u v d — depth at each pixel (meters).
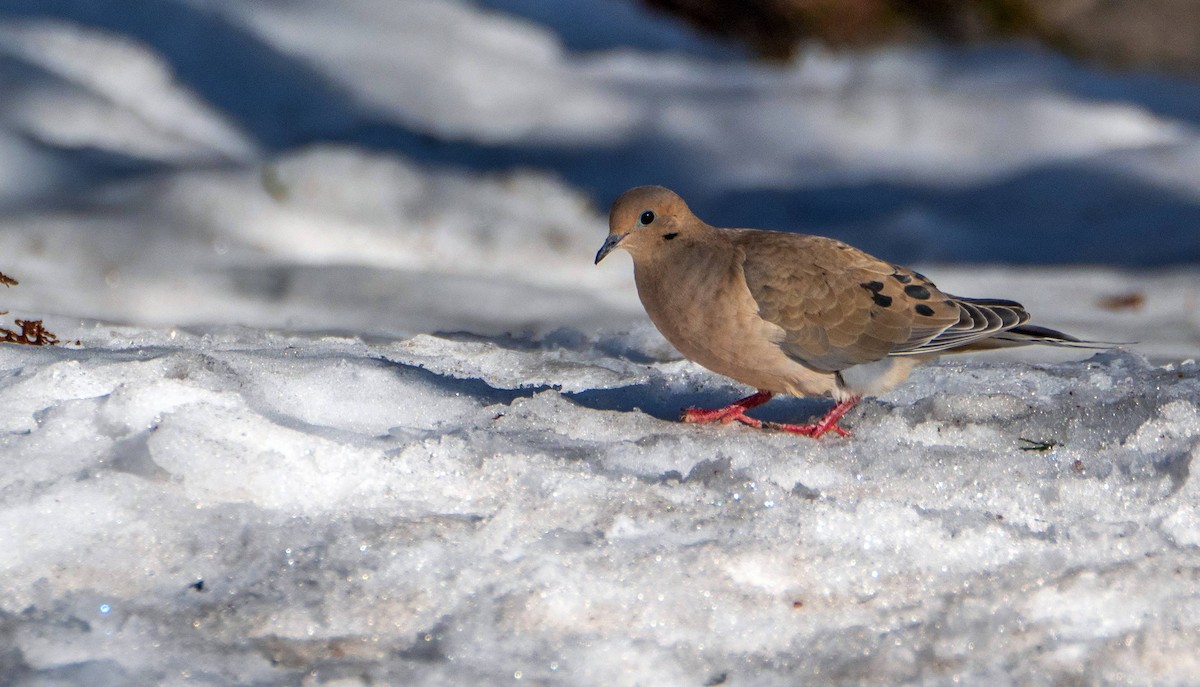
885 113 34.34
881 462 8.80
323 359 10.21
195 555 7.19
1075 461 8.96
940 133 33.84
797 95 35.38
